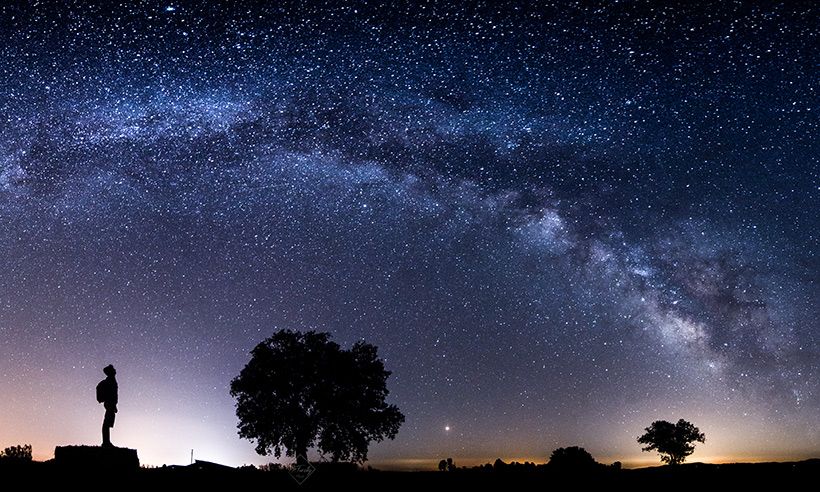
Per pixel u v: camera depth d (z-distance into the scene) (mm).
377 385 39375
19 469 24266
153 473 26688
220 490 25500
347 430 37906
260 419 37688
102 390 25938
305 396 38281
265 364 38688
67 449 25234
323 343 39656
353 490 27875
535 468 34969
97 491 22859
